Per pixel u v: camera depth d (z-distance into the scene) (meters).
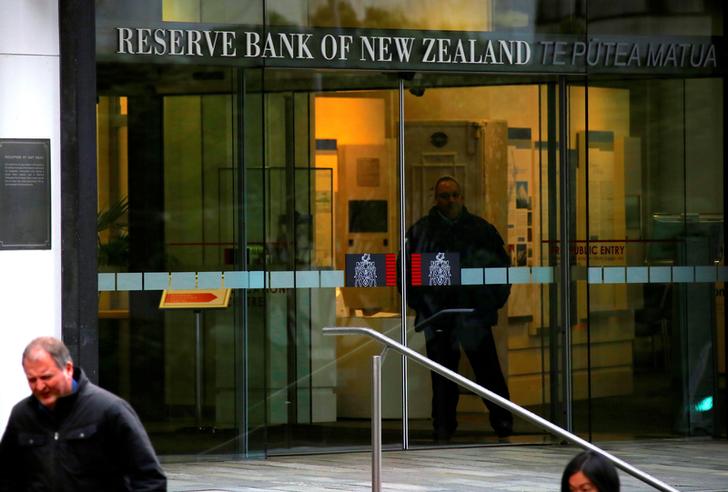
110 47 17.14
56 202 16.34
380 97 18.47
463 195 18.75
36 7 16.20
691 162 19.36
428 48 18.39
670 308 19.34
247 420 17.81
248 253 17.81
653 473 16.34
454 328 18.75
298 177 18.19
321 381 18.34
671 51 19.25
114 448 8.66
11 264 16.16
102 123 17.17
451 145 18.69
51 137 16.31
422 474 16.33
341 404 18.44
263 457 17.83
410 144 18.58
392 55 18.28
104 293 17.23
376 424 12.96
